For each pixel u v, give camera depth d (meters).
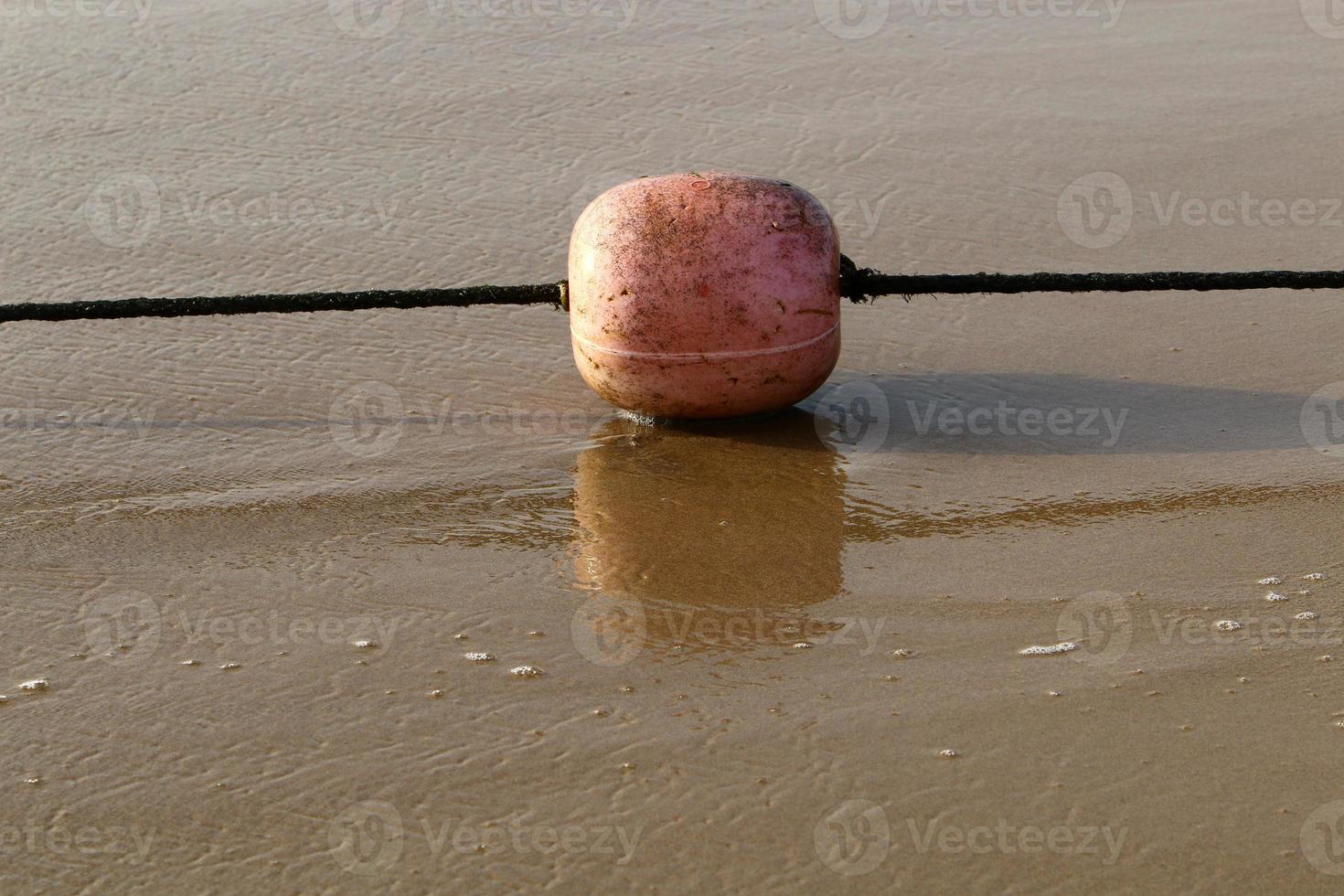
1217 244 6.91
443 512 4.88
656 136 8.17
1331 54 9.22
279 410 5.66
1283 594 4.25
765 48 9.49
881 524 4.75
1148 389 5.70
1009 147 8.02
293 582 4.46
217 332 6.34
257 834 3.35
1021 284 5.34
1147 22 9.92
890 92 8.78
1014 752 3.56
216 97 8.71
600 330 5.11
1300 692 3.77
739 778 3.49
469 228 7.21
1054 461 5.16
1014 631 4.10
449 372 5.97
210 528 4.79
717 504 4.90
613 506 4.89
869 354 6.08
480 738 3.67
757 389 5.17
